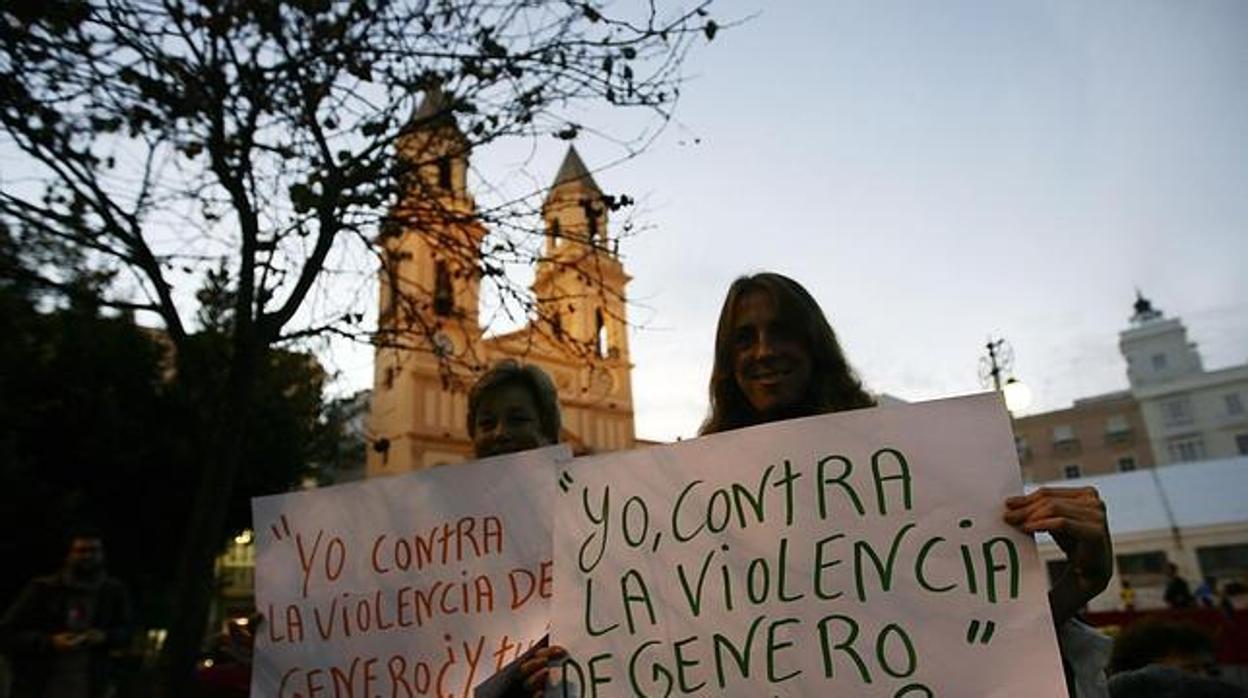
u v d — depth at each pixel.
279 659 2.21
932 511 1.59
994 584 1.49
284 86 4.52
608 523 1.87
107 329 13.00
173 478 13.94
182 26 4.20
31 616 4.77
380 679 2.07
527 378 2.72
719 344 2.22
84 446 13.15
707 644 1.67
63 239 4.48
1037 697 1.38
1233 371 52.47
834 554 1.63
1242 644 7.82
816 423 1.75
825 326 2.11
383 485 2.29
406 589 2.14
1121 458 54.38
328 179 4.53
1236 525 16.25
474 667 1.97
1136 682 3.04
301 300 4.49
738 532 1.73
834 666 1.55
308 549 2.31
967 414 1.64
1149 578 17.55
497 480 2.16
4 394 12.40
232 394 4.29
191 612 3.92
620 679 1.71
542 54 4.64
